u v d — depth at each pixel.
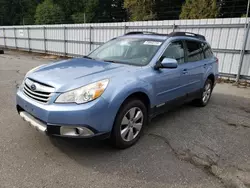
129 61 3.54
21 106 2.95
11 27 21.25
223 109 5.04
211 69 5.10
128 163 2.72
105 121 2.62
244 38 8.02
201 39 4.99
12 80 7.14
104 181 2.38
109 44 4.26
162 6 21.98
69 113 2.44
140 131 3.25
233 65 8.56
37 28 18.05
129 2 23.61
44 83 2.66
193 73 4.30
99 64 3.35
